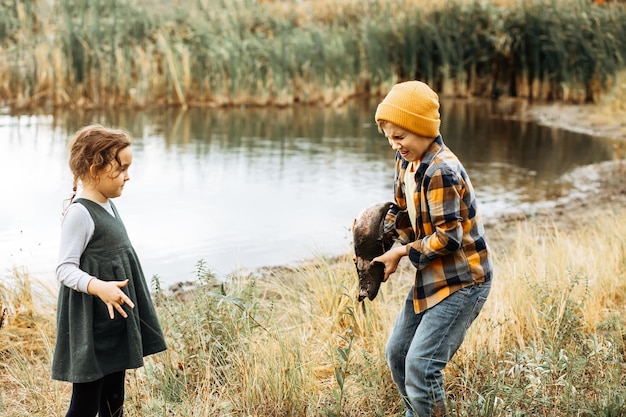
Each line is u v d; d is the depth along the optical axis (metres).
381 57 21.58
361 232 3.51
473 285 3.42
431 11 22.61
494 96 21.94
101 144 3.39
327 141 14.50
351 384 3.93
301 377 3.98
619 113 17.95
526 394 3.71
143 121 16.41
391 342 3.65
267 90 19.91
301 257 7.26
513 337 4.52
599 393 3.74
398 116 3.31
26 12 19.66
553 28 20.88
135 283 3.57
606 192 10.33
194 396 4.02
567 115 18.28
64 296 3.42
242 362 4.18
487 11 22.17
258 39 20.58
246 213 9.00
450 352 3.45
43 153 12.13
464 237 3.40
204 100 19.53
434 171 3.31
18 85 17.86
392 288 5.86
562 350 3.92
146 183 10.53
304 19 23.31
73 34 18.00
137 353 3.47
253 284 5.09
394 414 3.77
